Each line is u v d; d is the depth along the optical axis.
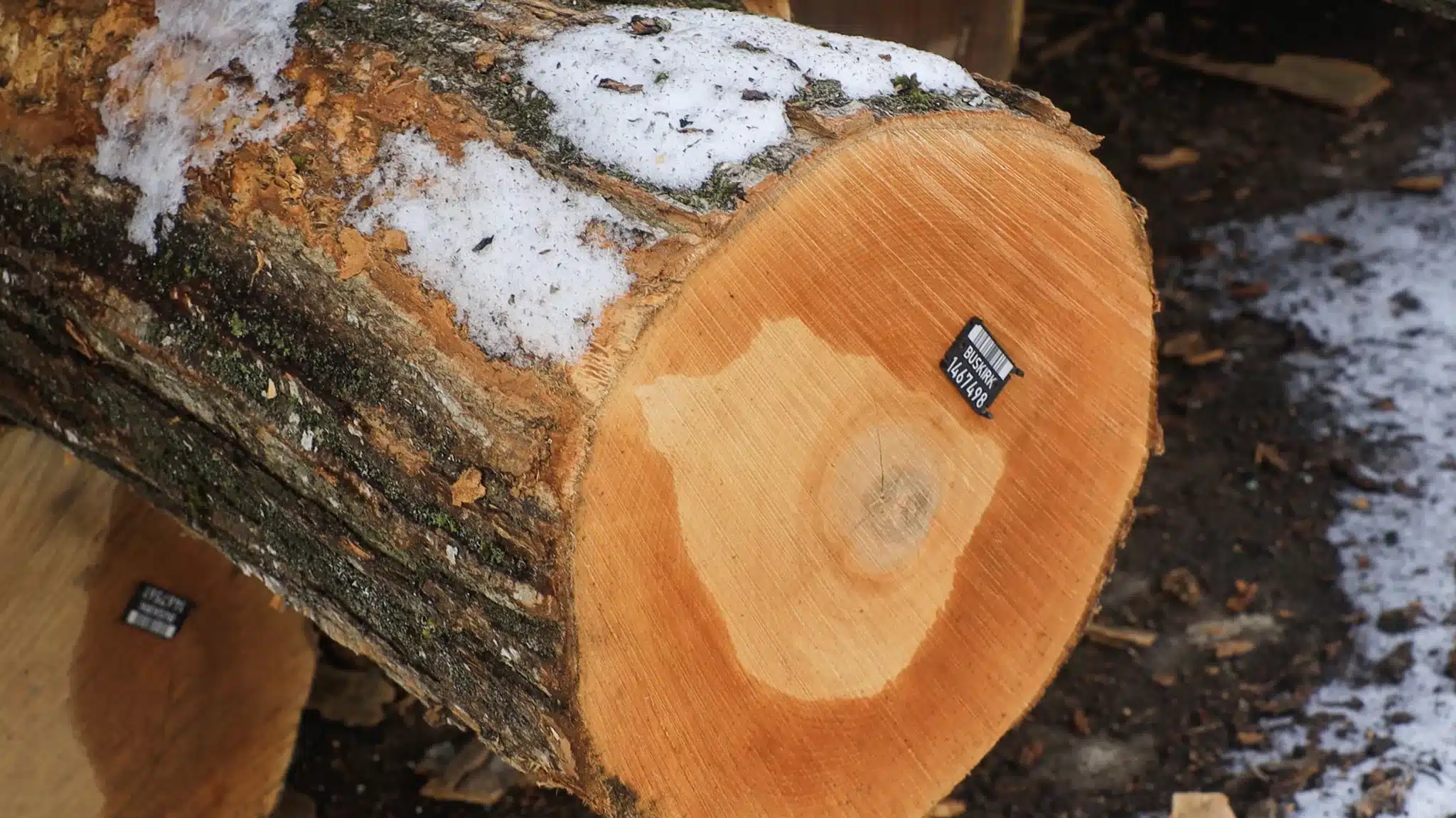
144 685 2.44
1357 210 3.18
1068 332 2.23
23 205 2.28
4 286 2.30
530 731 2.15
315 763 2.61
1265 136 3.38
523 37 2.17
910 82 2.18
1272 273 3.09
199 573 2.45
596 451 2.07
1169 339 3.00
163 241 2.21
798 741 2.19
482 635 2.14
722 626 2.13
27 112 2.27
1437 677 2.62
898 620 2.20
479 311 2.09
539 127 2.12
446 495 2.11
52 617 2.38
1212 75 3.52
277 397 2.17
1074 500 2.27
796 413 2.12
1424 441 2.78
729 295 2.09
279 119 2.18
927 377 2.17
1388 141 3.32
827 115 2.12
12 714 2.38
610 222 2.09
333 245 2.14
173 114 2.22
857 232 2.13
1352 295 3.02
